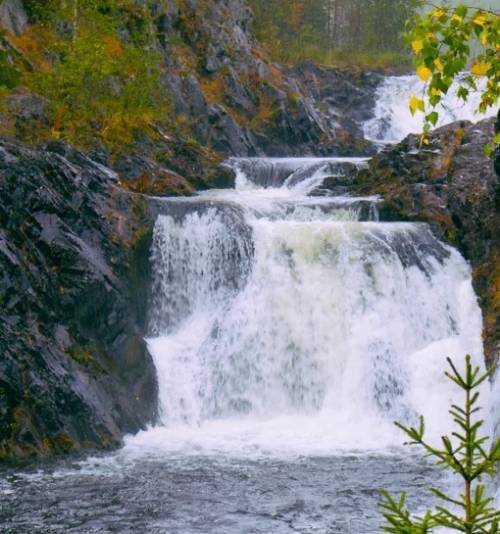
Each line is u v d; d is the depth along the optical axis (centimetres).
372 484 1630
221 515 1440
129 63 3650
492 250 2525
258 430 2116
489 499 494
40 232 2138
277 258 2472
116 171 2981
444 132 3098
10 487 1588
